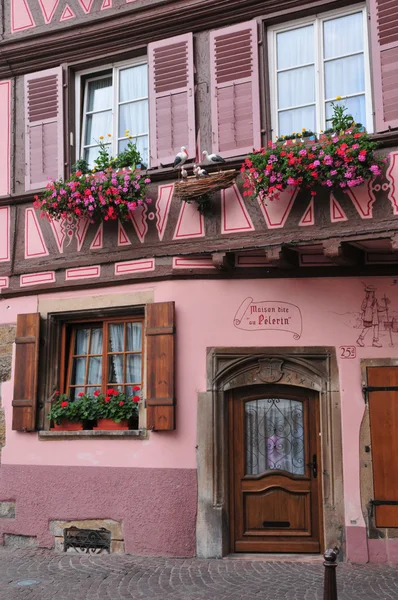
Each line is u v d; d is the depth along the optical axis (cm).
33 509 895
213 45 895
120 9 944
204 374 844
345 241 755
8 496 913
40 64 998
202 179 829
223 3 884
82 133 989
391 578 714
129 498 845
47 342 929
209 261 856
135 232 895
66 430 899
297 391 844
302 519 825
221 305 852
